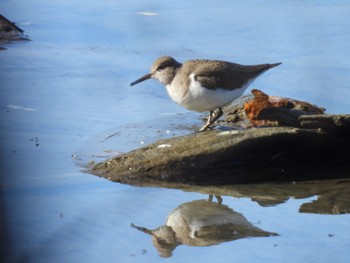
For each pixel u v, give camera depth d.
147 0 23.81
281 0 23.33
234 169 13.02
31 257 8.51
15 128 14.65
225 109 15.20
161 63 14.09
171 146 13.12
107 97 16.48
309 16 21.36
